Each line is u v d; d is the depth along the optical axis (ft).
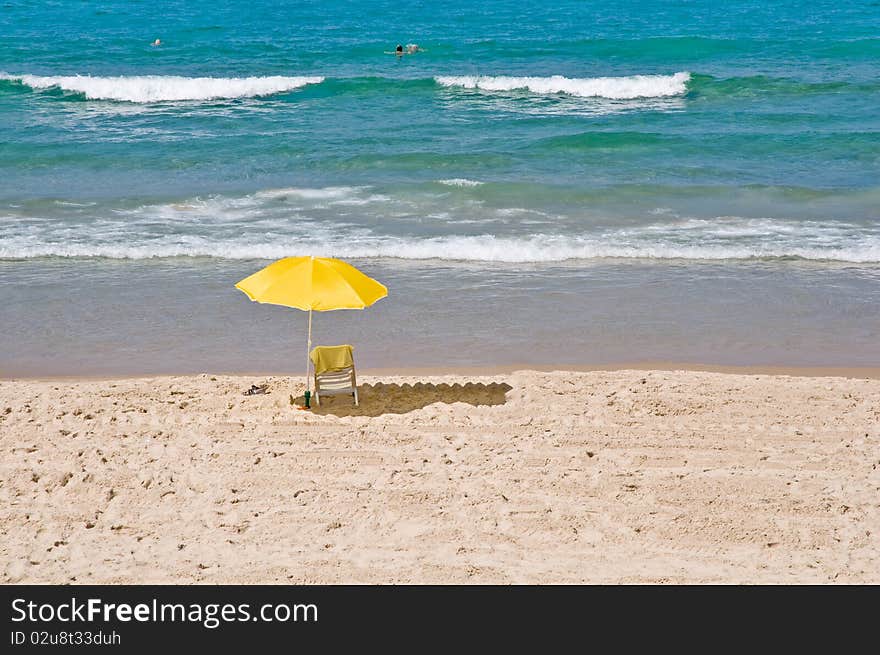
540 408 33.01
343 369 33.83
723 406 33.24
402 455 29.60
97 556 24.59
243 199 62.28
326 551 24.89
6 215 58.29
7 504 26.66
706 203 62.13
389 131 82.69
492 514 26.50
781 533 25.76
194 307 44.62
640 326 42.68
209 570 24.11
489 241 53.67
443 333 41.75
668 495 27.48
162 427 31.45
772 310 44.65
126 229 55.83
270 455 29.53
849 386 35.35
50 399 33.60
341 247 52.54
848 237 55.06
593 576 23.94
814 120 85.66
